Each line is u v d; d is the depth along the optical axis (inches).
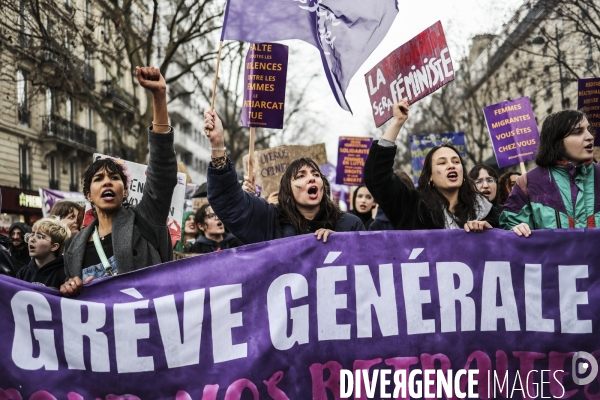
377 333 145.0
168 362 141.4
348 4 175.8
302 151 297.1
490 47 957.2
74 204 247.8
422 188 170.1
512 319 146.1
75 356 139.9
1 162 1023.0
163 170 154.9
